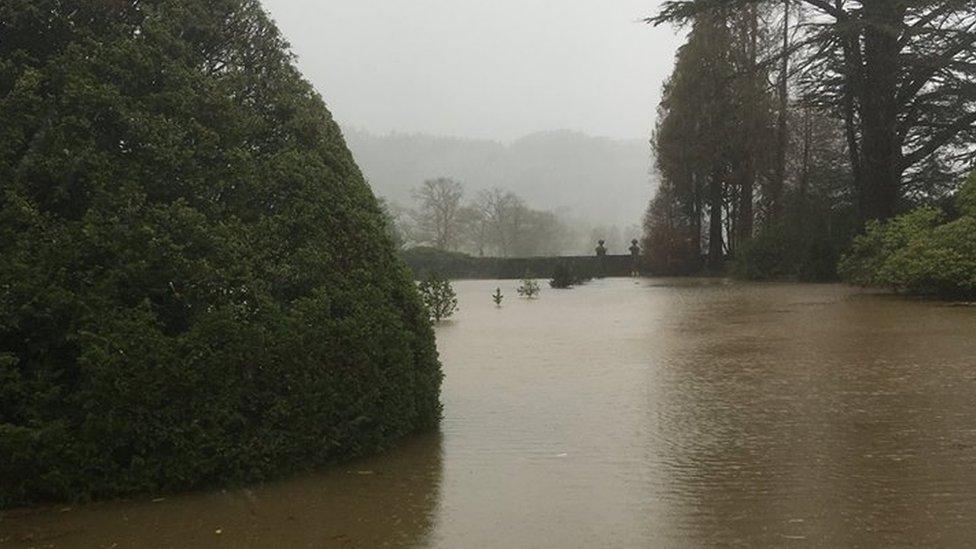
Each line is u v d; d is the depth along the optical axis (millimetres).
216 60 5406
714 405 6684
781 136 35031
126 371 4188
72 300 4270
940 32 23359
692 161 39531
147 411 4246
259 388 4574
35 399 4168
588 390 7578
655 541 3680
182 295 4480
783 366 8555
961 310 14148
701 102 38594
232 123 5125
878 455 4984
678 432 5777
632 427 5980
